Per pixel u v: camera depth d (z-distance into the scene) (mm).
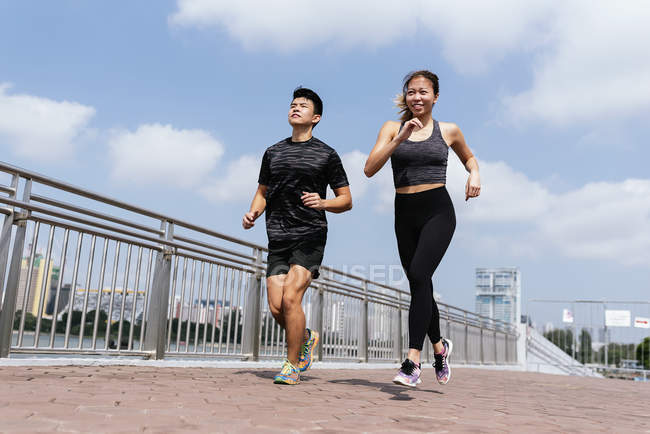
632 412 3250
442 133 3246
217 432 1500
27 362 3562
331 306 7445
